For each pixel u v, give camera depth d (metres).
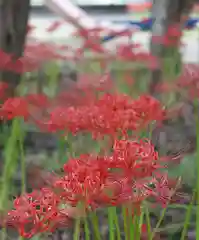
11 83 2.18
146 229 1.44
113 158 1.10
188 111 2.23
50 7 3.07
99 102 1.24
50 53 2.05
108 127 1.20
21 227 1.15
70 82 2.70
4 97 1.57
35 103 1.49
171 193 1.19
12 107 1.42
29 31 2.42
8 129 1.97
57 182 1.13
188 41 3.50
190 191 1.81
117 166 1.10
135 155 1.10
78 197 1.12
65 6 3.00
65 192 1.12
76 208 1.14
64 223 1.15
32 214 1.15
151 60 2.18
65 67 2.90
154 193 1.16
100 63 2.21
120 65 2.28
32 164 2.03
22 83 2.14
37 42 2.16
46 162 2.06
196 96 1.45
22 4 2.34
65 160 1.84
